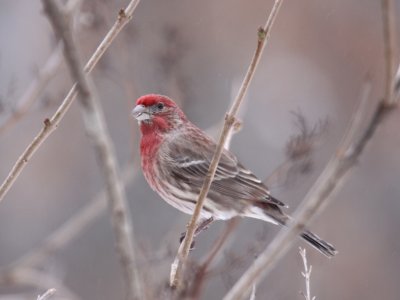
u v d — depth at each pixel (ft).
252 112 60.70
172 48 39.65
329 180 15.40
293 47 62.95
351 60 61.52
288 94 61.52
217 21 61.41
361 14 62.69
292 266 43.80
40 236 54.65
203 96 57.93
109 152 12.71
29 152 22.82
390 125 54.34
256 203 31.83
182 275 22.63
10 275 34.76
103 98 55.16
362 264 53.52
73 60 12.40
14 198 55.36
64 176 56.18
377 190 57.00
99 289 51.57
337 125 59.11
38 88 33.14
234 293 16.01
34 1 60.59
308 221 15.52
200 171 32.71
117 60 39.63
